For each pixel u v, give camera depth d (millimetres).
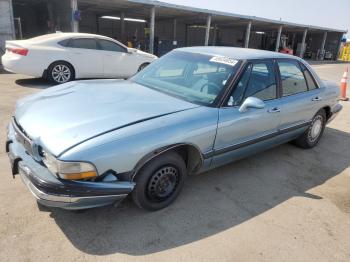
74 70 9219
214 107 3328
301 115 4555
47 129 2654
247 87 3680
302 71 4645
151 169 2877
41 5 21562
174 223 2965
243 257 2605
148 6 18531
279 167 4414
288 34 39500
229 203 3385
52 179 2455
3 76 9914
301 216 3256
